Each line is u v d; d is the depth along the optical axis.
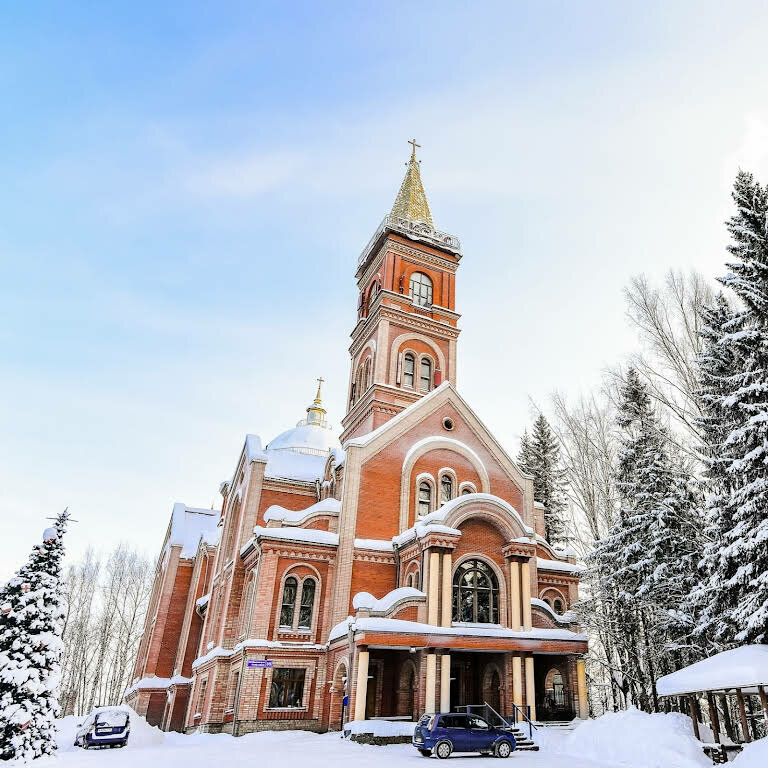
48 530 19.92
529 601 28.45
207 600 40.22
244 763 17.05
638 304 32.41
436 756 18.86
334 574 30.75
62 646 18.59
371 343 43.34
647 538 27.81
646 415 31.44
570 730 24.08
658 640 27.27
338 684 27.22
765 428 19.09
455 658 29.45
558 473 52.53
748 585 19.17
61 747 27.05
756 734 25.98
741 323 21.42
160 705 43.19
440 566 27.42
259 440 40.31
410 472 34.09
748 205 21.64
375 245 47.06
